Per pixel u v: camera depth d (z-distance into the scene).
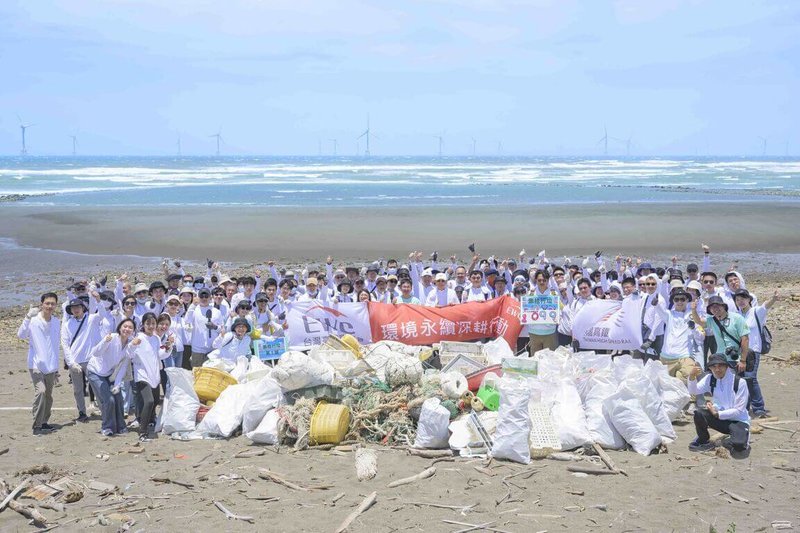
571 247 33.41
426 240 34.84
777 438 10.29
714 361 9.74
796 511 7.84
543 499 8.17
